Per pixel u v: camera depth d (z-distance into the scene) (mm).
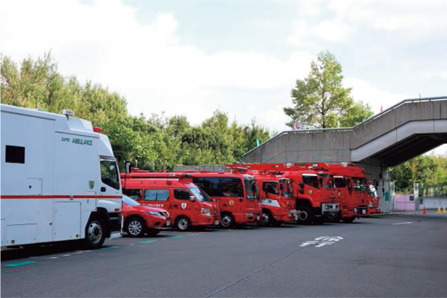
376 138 39562
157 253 13891
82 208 14414
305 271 10648
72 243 15398
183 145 54594
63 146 13812
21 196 12391
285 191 28094
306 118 52812
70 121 14203
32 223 12672
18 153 12359
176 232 22484
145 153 38531
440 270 11188
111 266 11258
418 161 74375
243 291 8367
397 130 38688
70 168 14023
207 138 57062
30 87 35344
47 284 8961
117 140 37406
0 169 11859
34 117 12883
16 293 8156
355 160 40469
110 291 8312
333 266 11453
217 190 26125
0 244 11766
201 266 11273
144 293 8148
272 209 27703
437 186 70625
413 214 47562
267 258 12812
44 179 13102
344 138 40875
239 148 64438
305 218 30250
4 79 34688
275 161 43312
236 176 26047
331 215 30641
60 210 13609
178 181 23719
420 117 37625
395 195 59875
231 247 15617
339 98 51938
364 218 38969
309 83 52531
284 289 8586
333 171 32781
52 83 38438
